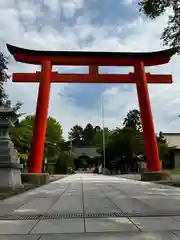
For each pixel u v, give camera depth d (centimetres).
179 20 1539
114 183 2512
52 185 2305
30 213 919
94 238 613
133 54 3416
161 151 6694
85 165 12194
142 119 3259
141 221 776
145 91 3309
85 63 3388
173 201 1190
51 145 6981
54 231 677
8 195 1485
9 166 1877
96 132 15375
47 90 3219
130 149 6838
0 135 1973
